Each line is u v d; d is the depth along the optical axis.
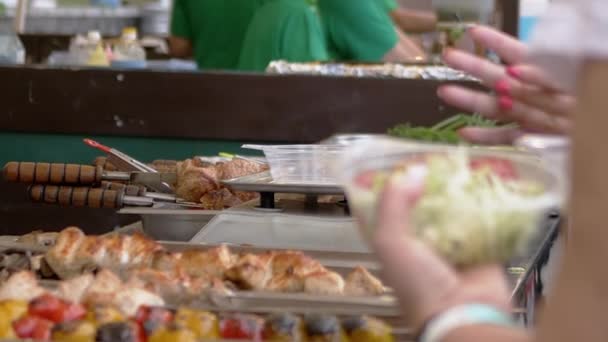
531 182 0.92
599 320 0.74
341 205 2.58
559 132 1.56
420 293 0.87
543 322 0.77
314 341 1.31
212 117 4.33
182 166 2.78
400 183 0.88
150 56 6.23
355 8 5.00
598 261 0.74
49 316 1.28
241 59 4.96
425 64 4.57
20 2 6.60
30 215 3.09
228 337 1.29
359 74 4.33
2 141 4.38
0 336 1.22
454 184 0.88
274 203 2.59
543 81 1.53
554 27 0.82
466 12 4.64
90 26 7.34
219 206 2.67
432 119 4.27
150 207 2.52
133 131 4.35
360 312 1.45
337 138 2.96
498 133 1.63
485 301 0.87
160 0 7.45
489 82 1.67
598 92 0.76
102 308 1.30
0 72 4.34
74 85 4.34
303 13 4.88
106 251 1.72
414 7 5.62
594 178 0.75
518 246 0.90
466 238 0.87
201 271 1.69
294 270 1.67
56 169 2.54
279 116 4.31
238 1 5.47
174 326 1.23
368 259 1.93
